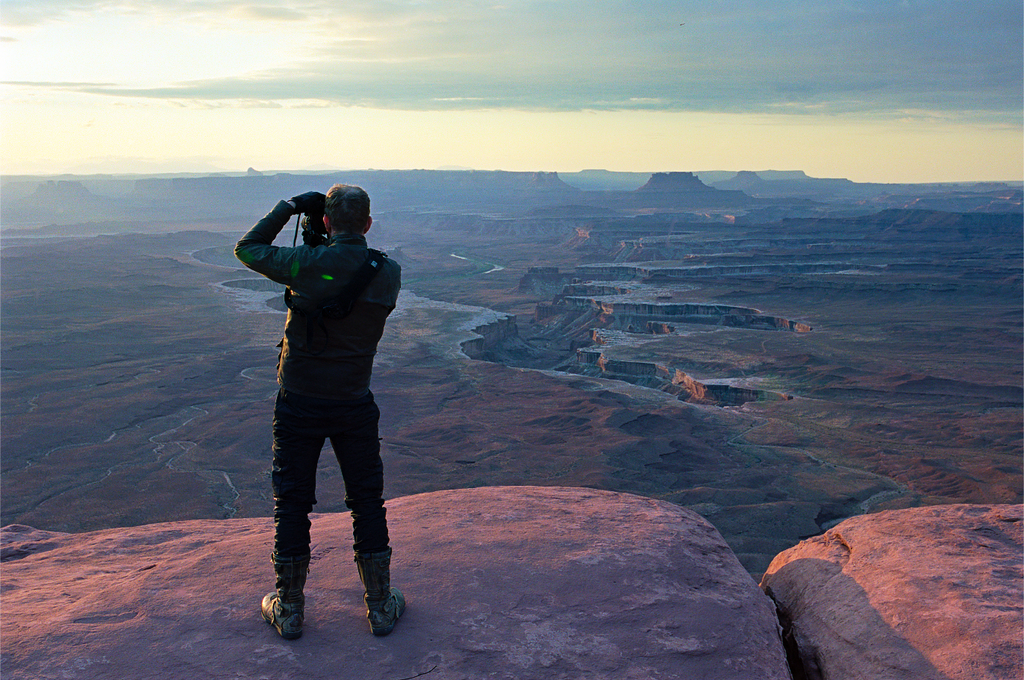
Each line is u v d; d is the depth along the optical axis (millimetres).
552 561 4309
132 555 4898
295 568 3553
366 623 3674
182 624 3619
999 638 3848
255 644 3479
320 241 3975
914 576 4598
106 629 3574
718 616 3930
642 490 80188
